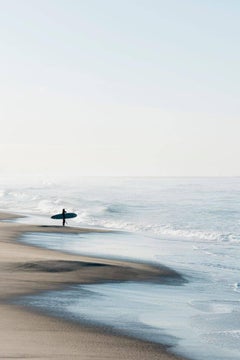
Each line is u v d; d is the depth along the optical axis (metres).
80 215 69.38
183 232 48.00
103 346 11.71
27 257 25.91
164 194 127.31
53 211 76.50
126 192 139.00
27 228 46.69
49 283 19.83
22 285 19.03
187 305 17.58
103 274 22.83
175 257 31.31
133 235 45.69
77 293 18.27
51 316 14.43
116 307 16.38
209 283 22.48
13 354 10.45
